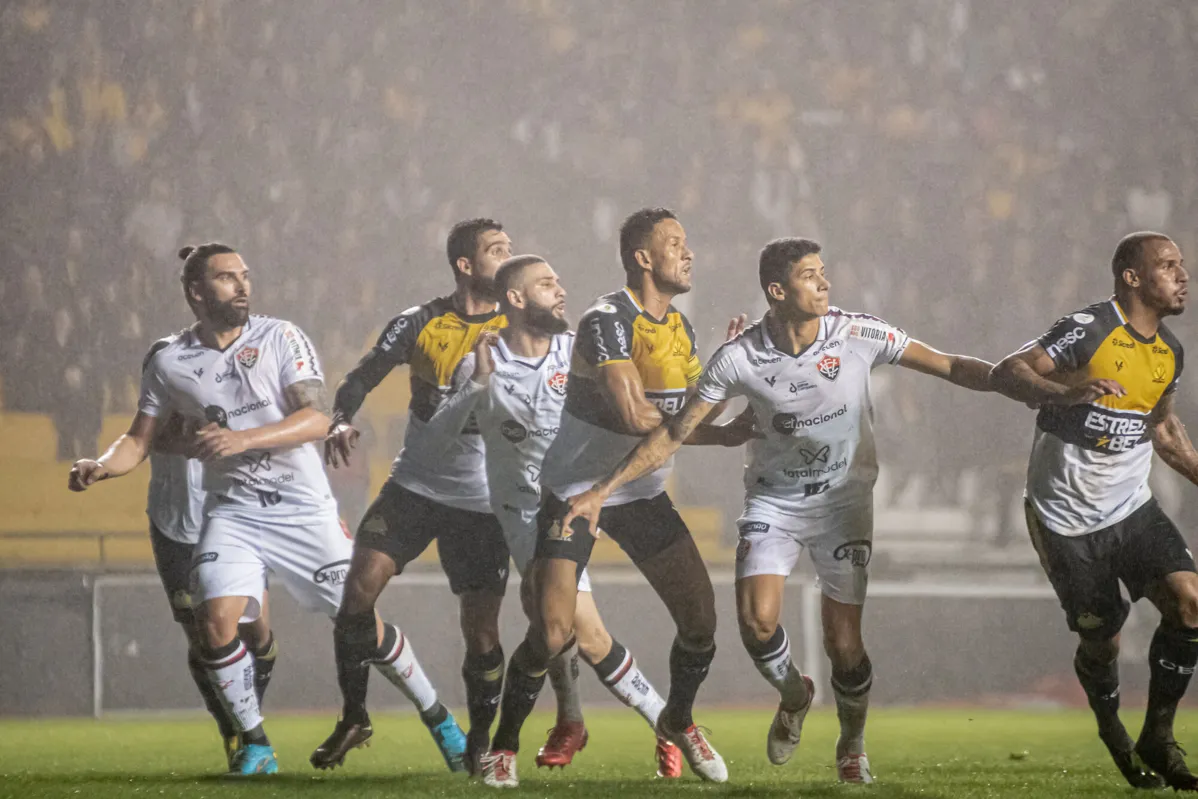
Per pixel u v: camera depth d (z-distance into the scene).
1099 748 28.34
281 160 71.44
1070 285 72.25
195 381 20.98
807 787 17.89
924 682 43.12
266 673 23.17
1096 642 18.16
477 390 19.19
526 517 19.31
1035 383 17.08
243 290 20.88
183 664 40.91
